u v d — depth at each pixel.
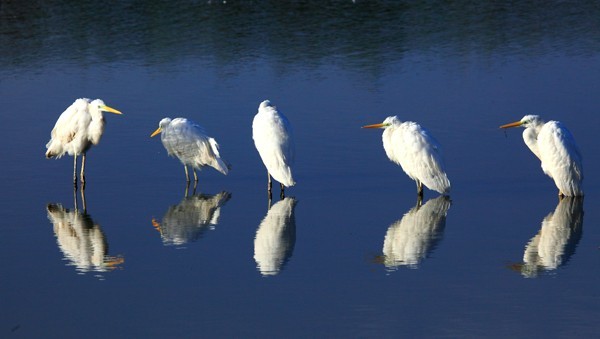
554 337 11.77
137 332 12.13
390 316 12.46
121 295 13.33
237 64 29.62
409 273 14.02
